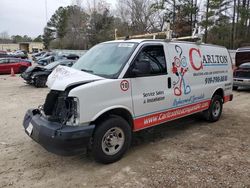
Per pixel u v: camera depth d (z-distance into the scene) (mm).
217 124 7145
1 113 8297
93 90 4285
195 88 6293
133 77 4836
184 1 39344
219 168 4531
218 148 5426
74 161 4781
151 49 5207
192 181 4105
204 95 6664
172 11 39938
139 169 4492
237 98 11320
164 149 5359
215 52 7094
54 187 3969
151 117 5242
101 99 4391
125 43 5188
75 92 4121
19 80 17781
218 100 7316
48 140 4164
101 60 5117
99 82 4379
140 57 4965
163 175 4289
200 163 4715
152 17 42062
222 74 7332
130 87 4793
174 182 4078
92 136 4438
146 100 5082
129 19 46125
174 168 4523
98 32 57375
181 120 7453
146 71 4766
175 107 5754
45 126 4285
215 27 39594
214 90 7020
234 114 8305
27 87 14352
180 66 5805
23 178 4215
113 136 4676
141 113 5039
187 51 6066
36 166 4602
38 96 11406
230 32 41625
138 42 5066
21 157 4945
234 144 5656
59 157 4938
